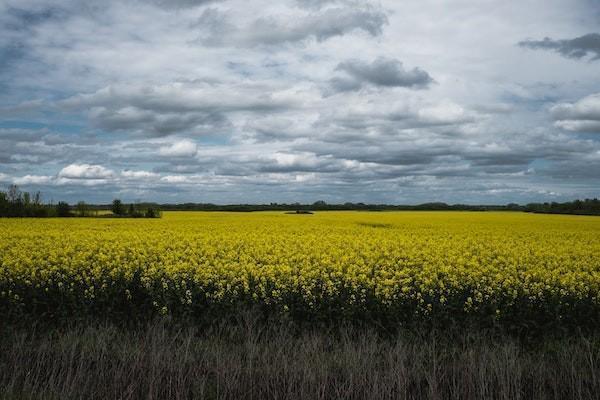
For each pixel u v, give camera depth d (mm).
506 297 10312
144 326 10008
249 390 6348
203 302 10336
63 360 7031
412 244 19438
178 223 34594
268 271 12148
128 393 6246
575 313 9734
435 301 9812
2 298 10781
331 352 7742
